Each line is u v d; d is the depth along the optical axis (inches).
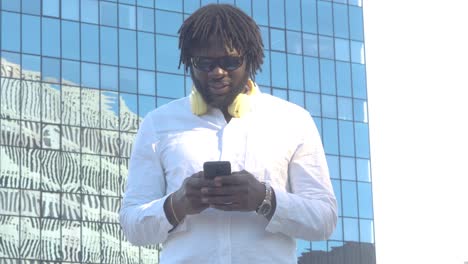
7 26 2261.3
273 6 2581.2
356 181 2591.0
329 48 2637.8
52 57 2289.6
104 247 2255.2
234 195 202.8
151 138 221.8
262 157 216.5
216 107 220.5
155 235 212.1
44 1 2305.6
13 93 2234.3
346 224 2546.8
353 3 2687.0
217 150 217.2
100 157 2293.3
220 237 210.1
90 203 2257.6
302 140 221.5
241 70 216.4
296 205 208.8
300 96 2576.3
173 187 217.5
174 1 2450.8
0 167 2187.5
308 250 2458.2
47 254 2192.4
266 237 211.8
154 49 2409.0
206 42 214.1
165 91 2400.3
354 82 2650.1
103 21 2363.4
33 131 2236.7
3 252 2151.8
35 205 2201.0
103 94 2330.2
